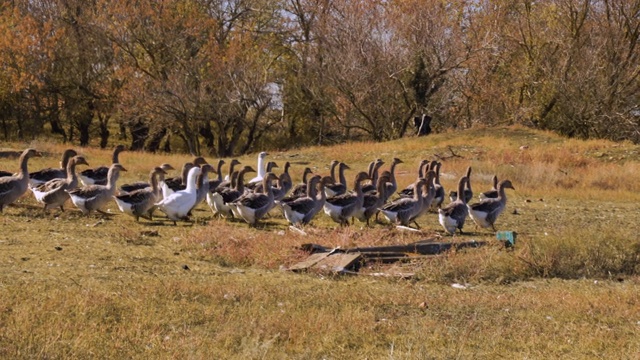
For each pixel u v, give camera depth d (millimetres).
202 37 49844
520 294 11141
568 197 24297
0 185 15812
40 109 49844
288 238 13891
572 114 45938
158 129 48156
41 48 46594
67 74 49375
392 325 9188
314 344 8359
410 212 16797
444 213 16328
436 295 10773
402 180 26297
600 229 14750
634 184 26984
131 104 46000
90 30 47500
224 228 14664
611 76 44938
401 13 48281
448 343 8586
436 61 47312
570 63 46344
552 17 48281
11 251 12094
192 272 11547
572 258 12953
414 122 46250
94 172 20234
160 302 9555
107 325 8594
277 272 11969
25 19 46625
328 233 14797
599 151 33781
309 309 9648
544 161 31438
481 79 49094
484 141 36250
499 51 49344
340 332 8766
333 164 22781
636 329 9359
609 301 10609
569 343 8719
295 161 33750
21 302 9102
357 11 47656
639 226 18734
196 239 13758
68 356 7500
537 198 23812
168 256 12625
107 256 12234
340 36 47469
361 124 52062
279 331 8703
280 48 55188
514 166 29750
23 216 15703
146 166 28219
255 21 54688
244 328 8648
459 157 32781
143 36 47312
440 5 48969
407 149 35469
